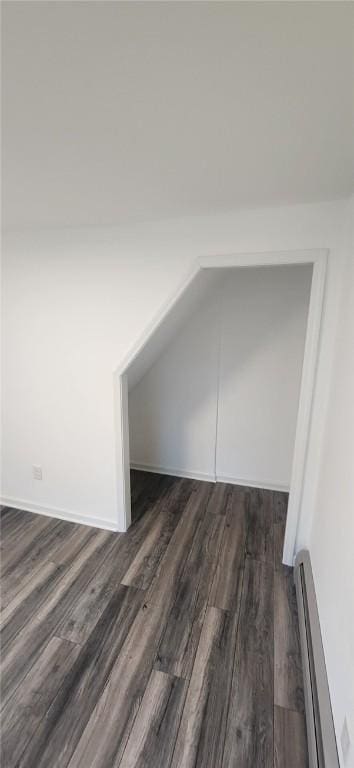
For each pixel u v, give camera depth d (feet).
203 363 9.29
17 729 4.00
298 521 6.38
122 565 6.68
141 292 6.16
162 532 7.73
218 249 5.58
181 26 1.95
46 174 4.02
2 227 6.39
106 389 6.97
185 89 2.50
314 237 5.15
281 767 3.70
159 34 2.01
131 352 6.56
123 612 5.61
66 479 7.98
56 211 5.33
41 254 6.58
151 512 8.54
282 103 2.66
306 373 5.67
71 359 7.05
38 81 2.42
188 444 10.12
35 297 6.89
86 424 7.38
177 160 3.67
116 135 3.19
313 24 1.91
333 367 5.36
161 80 2.40
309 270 7.91
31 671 4.66
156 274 5.99
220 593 6.01
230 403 9.36
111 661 4.81
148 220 5.78
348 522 3.72
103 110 2.77
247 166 3.83
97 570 6.54
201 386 9.49
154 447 10.55
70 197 4.75
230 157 3.61
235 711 4.21
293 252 5.25
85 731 3.99
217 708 4.24
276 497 9.25
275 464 9.43
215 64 2.25
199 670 4.69
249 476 9.77
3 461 8.52
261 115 2.84
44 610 5.63
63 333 6.93
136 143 3.33
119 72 2.33
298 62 2.22
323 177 4.13
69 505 8.13
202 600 5.86
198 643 5.09
